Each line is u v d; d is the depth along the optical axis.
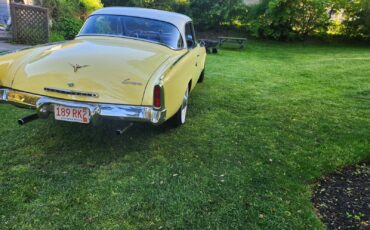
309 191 2.85
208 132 4.06
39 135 3.66
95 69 3.01
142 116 2.98
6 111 4.25
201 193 2.73
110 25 4.10
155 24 4.11
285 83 7.32
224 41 14.90
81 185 2.76
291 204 2.63
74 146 3.46
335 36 17.05
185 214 2.45
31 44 8.94
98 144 3.54
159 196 2.65
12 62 3.31
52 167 3.02
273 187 2.87
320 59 11.61
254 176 3.04
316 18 16.31
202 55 5.77
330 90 6.71
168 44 3.96
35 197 2.57
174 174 3.01
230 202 2.62
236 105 5.30
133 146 3.55
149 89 2.99
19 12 8.77
